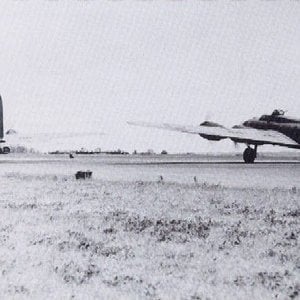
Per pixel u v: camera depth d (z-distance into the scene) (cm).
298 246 754
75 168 2227
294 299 554
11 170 2098
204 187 1416
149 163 2755
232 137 2291
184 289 582
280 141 2339
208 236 814
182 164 2598
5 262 693
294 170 2072
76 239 804
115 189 1387
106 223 923
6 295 580
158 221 926
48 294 579
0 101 2775
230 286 592
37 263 687
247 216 984
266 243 771
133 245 763
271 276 623
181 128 2256
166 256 708
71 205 1122
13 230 872
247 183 1529
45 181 1599
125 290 584
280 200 1185
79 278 627
